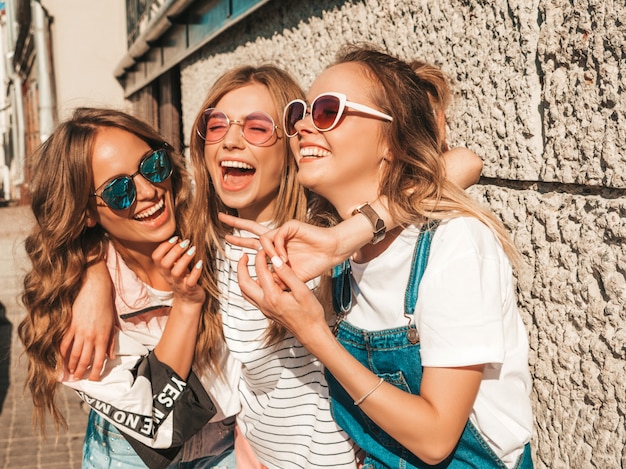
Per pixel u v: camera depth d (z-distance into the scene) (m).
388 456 1.35
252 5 3.95
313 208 1.70
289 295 1.18
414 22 2.24
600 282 1.45
